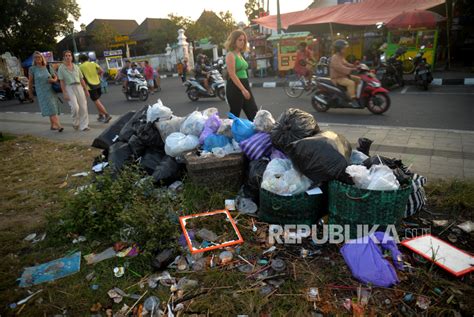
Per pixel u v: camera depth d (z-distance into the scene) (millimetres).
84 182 4406
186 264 2670
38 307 2338
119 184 3309
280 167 3178
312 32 18766
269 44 19438
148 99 13586
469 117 6801
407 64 13781
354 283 2381
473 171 4070
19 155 5992
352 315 2129
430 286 2311
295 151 2928
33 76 7695
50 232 3236
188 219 3180
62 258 2850
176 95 14125
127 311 2258
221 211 3283
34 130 8398
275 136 3346
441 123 6492
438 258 2527
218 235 3004
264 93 12742
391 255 2566
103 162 4680
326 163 2793
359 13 15953
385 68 10969
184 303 2285
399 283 2354
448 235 2881
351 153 3398
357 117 7566
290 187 2902
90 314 2260
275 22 19125
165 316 2195
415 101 8875
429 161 4473
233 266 2615
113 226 3049
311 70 12484
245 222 3156
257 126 3697
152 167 4055
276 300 2268
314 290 2324
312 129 3324
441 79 11461
